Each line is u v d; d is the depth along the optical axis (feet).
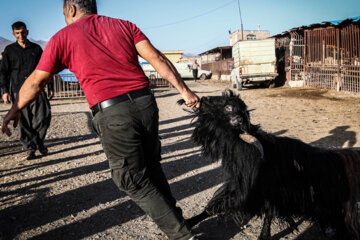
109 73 6.89
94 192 13.17
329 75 50.70
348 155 8.50
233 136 7.56
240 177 7.88
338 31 48.62
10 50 16.89
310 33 55.42
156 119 7.47
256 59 58.13
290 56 61.82
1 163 17.74
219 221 10.32
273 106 36.86
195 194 12.71
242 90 59.98
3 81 17.10
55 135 25.57
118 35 7.24
